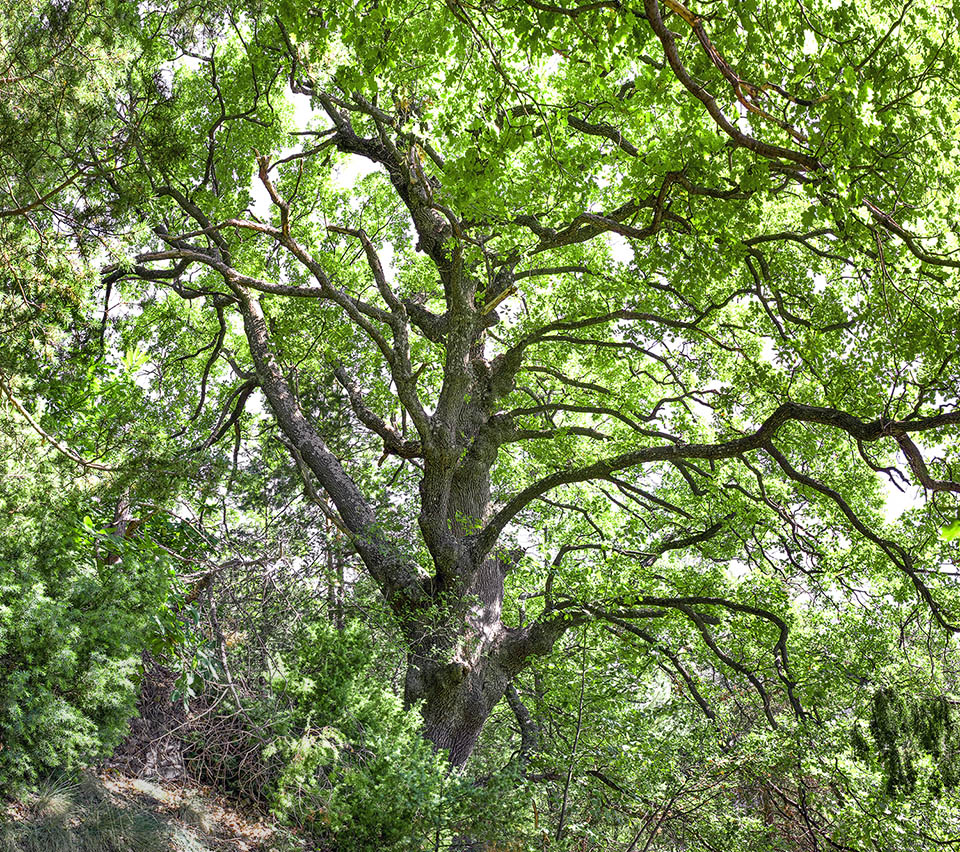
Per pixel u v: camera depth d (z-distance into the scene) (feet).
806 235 43.14
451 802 32.30
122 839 27.63
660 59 36.55
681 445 41.68
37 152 27.48
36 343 30.30
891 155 25.45
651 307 51.26
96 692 26.76
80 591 28.19
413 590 45.83
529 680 56.29
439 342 54.24
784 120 24.57
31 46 26.09
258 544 42.70
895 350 34.71
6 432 27.63
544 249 44.21
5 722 24.80
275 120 50.65
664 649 47.96
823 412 36.55
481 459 51.37
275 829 33.09
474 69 30.58
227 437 64.64
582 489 63.72
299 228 56.59
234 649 38.27
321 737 32.27
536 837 32.73
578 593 49.73
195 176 50.83
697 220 32.71
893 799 35.86
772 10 23.27
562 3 25.75
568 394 58.65
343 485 49.39
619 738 40.93
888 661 52.08
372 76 27.50
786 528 54.13
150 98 32.48
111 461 30.14
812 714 46.52
